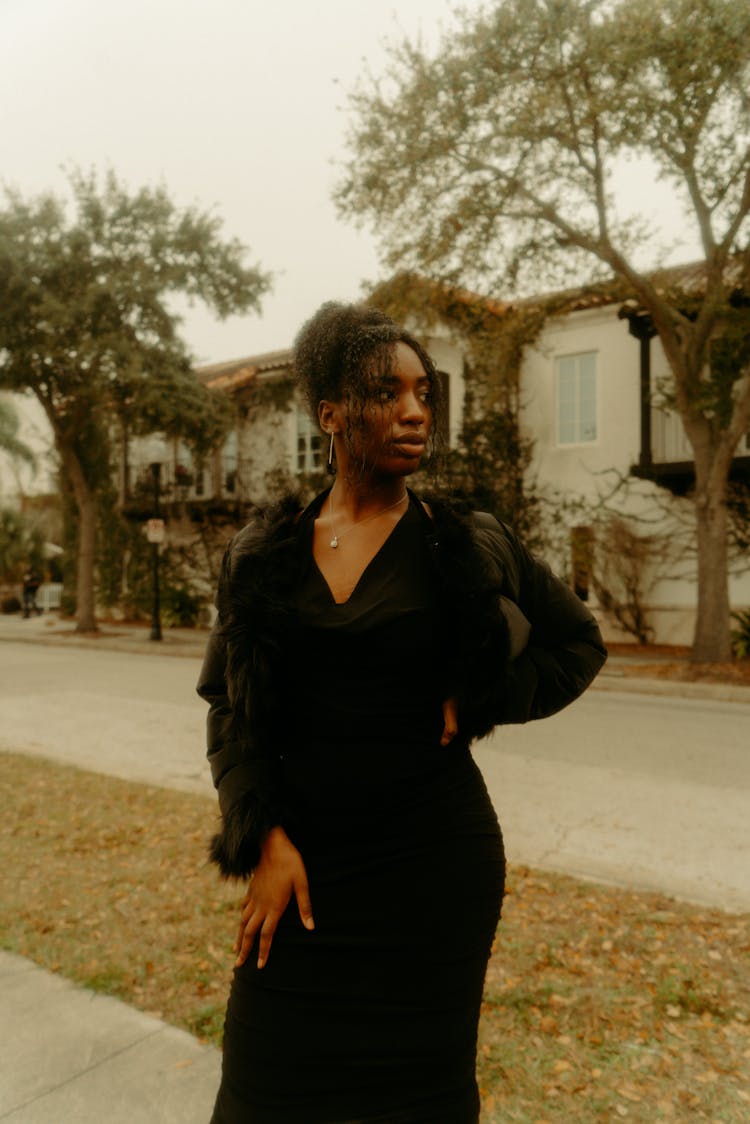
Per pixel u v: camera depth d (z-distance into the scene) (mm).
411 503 1616
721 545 13648
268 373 23609
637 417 18062
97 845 4953
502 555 1609
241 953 1552
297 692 1533
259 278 21359
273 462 23516
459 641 1481
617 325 18297
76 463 23281
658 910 3926
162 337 21094
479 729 1516
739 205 12930
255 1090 1490
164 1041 2906
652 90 11672
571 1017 2992
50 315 20125
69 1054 2832
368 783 1500
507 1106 2492
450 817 1530
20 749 8172
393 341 1538
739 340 13156
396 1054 1469
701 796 6219
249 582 1535
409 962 1487
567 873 4500
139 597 27000
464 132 12531
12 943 3662
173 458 25312
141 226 20719
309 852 1523
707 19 11016
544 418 19250
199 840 5012
